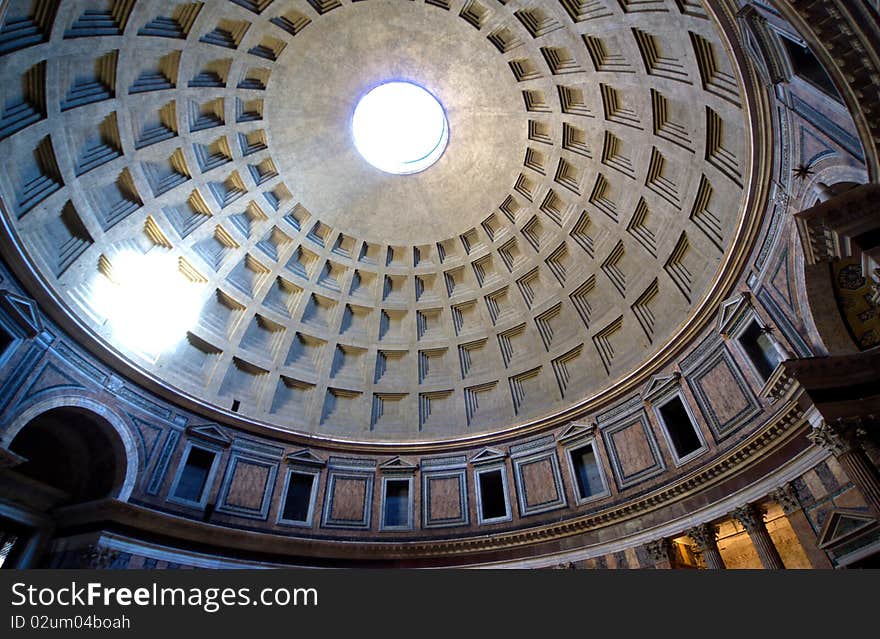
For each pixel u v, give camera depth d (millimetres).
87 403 16234
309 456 21078
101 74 15906
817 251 9508
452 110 20891
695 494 15430
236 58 18172
